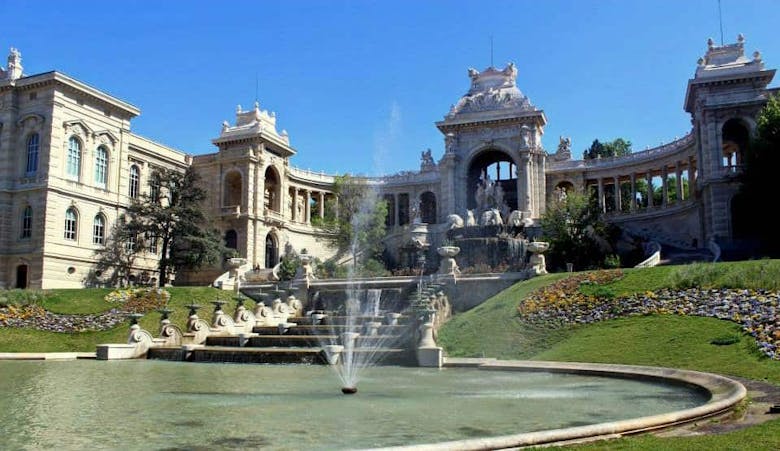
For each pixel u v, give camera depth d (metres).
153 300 50.22
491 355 33.34
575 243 62.62
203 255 70.19
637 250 70.12
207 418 15.55
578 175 94.38
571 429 11.74
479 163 94.81
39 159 67.25
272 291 53.69
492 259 66.31
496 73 91.88
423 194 105.38
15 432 13.83
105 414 16.19
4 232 66.62
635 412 16.14
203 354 34.19
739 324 27.77
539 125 89.44
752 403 16.02
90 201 71.19
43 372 27.39
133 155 80.44
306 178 100.56
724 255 58.34
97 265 71.12
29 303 48.53
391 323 39.03
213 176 88.50
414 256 73.69
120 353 35.00
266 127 90.94
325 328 40.94
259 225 86.44
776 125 56.50
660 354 26.75
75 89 69.56
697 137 71.81
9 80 68.12
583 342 30.83
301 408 17.12
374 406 17.42
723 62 69.69
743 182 60.47
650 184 88.88
